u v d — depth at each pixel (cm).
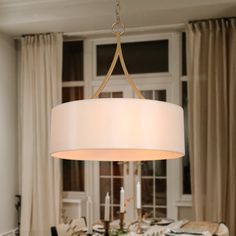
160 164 448
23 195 444
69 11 401
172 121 141
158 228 311
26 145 447
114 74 470
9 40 463
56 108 144
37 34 453
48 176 441
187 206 428
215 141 393
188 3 367
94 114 132
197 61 400
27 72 453
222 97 394
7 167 451
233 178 384
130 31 446
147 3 378
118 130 131
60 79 446
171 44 450
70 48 483
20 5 410
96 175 465
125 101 132
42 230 436
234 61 391
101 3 392
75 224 301
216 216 387
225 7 369
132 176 452
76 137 134
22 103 455
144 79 459
